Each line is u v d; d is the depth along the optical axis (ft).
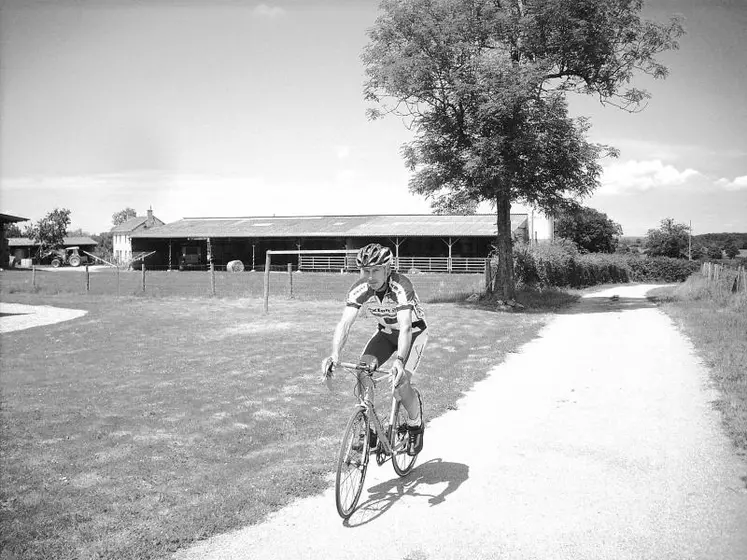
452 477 17.02
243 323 54.70
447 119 71.72
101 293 94.32
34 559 12.64
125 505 15.25
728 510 14.30
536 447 19.48
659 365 32.58
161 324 54.24
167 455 19.20
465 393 27.61
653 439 19.94
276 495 15.62
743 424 20.71
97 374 32.73
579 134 69.67
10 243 254.88
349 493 14.44
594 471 17.15
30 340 45.39
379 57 71.87
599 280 147.64
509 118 66.90
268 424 22.70
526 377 30.78
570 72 71.97
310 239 208.95
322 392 28.04
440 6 67.36
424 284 119.14
